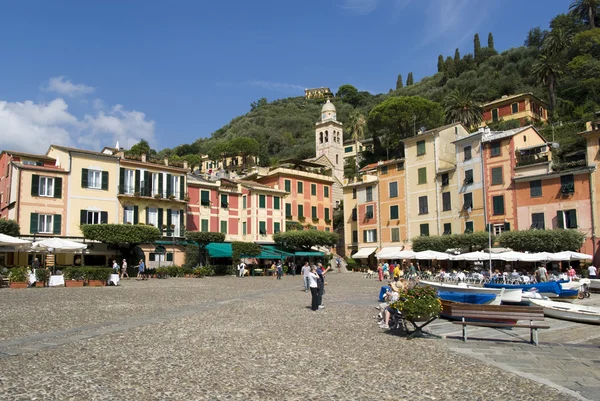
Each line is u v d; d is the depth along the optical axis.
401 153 87.69
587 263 41.12
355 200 66.69
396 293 16.03
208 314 17.44
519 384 8.60
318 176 73.69
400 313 14.04
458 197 52.81
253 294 26.70
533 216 45.81
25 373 8.48
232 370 9.09
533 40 112.31
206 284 35.31
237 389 7.83
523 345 12.62
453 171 53.72
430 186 56.41
